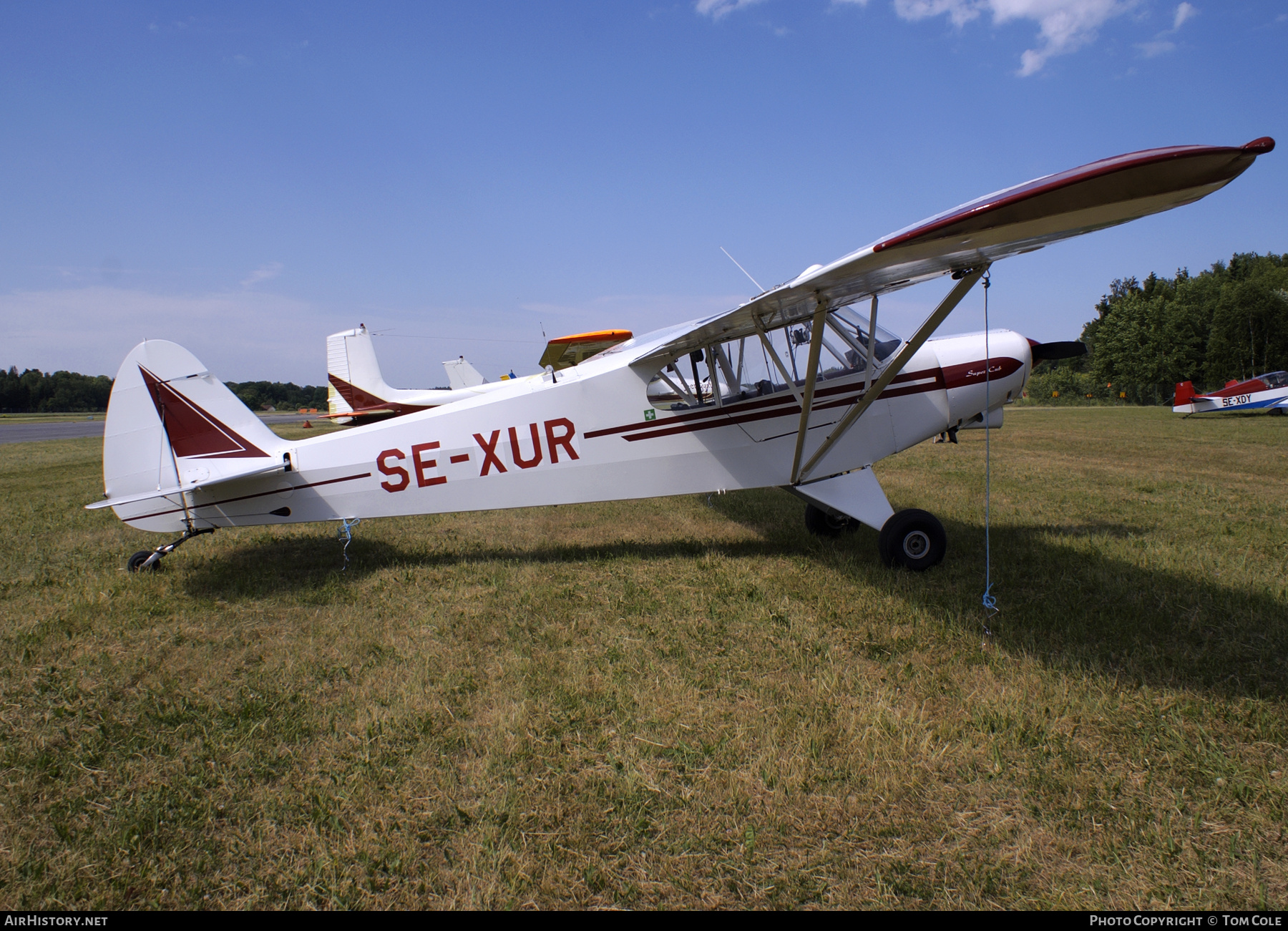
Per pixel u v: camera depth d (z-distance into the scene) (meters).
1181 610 3.81
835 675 3.13
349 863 2.05
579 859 2.05
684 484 5.45
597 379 5.34
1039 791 2.29
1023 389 5.75
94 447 21.98
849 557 5.24
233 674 3.38
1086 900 1.85
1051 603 3.95
